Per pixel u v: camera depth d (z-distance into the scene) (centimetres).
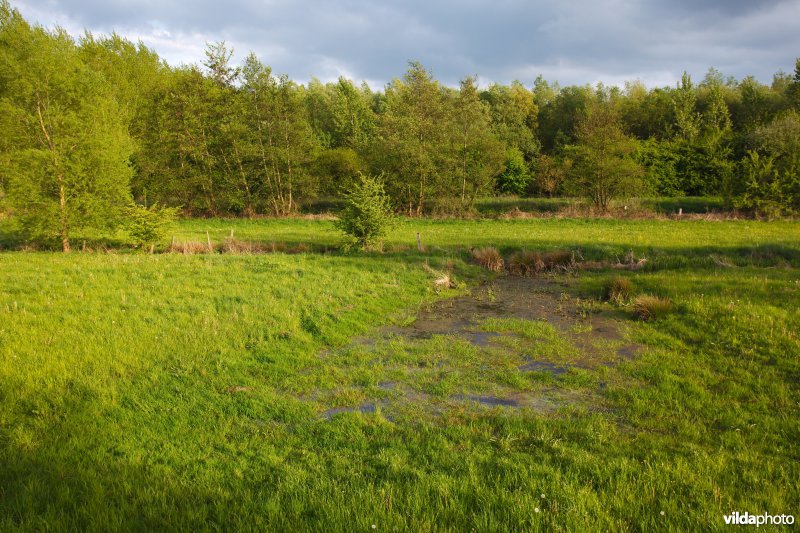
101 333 1015
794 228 2845
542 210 4162
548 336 1150
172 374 866
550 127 7475
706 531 465
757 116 5678
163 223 2298
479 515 490
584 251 2192
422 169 3978
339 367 959
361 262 1961
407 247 2405
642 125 6625
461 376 913
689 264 1922
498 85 7700
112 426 679
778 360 920
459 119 4041
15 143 2225
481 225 3428
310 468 595
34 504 495
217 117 4150
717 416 729
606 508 505
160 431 678
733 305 1222
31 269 1592
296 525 479
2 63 2166
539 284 1772
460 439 668
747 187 3325
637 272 1866
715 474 564
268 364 943
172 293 1339
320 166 4747
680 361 958
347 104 6384
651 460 605
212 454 624
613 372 927
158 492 528
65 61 2264
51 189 2216
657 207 3906
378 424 716
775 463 592
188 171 4203
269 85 3984
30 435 636
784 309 1183
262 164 4147
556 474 567
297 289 1457
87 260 1820
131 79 4719
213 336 1047
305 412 757
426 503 513
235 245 2464
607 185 3750
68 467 575
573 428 695
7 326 1010
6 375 793
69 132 2242
